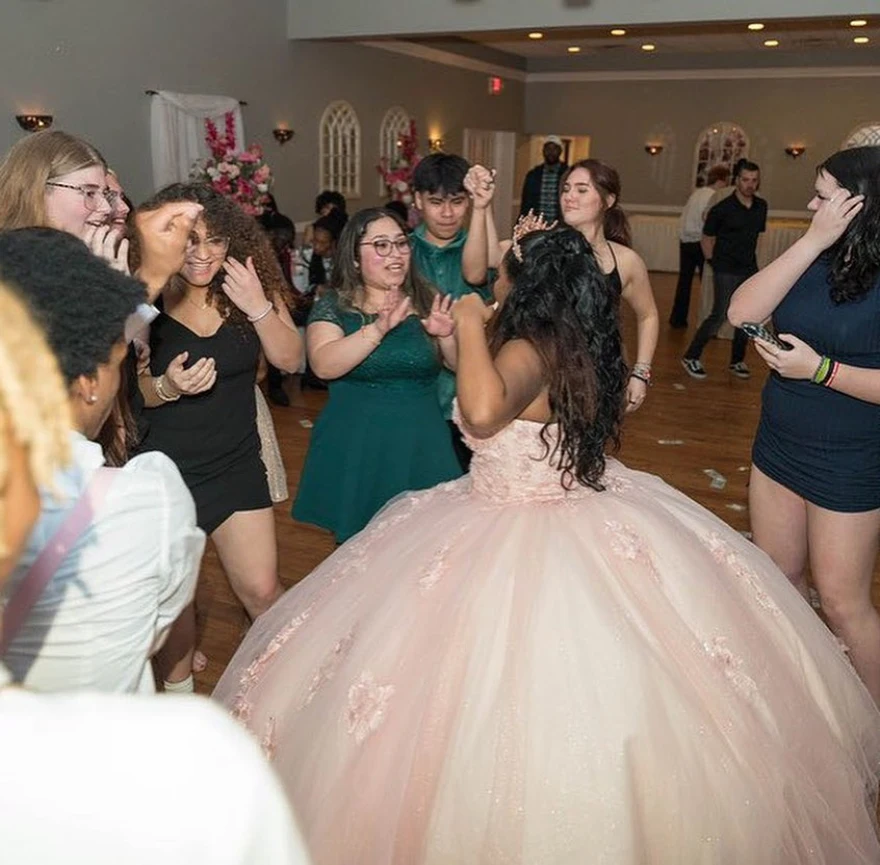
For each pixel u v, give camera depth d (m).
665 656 1.63
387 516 2.11
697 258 9.30
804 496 2.25
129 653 0.95
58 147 1.77
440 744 1.56
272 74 9.67
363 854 1.53
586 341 1.75
